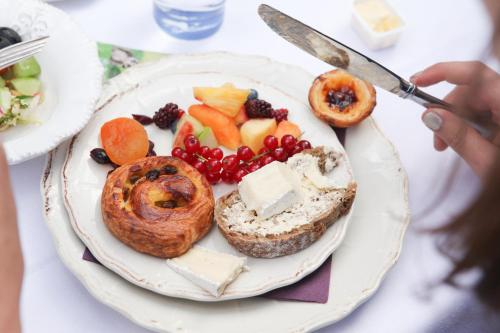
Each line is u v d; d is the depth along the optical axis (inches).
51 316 21.2
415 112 27.2
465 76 25.0
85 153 23.6
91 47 25.2
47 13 25.8
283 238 21.4
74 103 24.0
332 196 22.7
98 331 21.1
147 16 28.8
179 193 22.5
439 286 22.2
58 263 22.2
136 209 21.8
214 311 20.7
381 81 23.5
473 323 21.5
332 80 25.9
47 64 25.5
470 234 17.6
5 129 24.1
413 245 23.3
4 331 14.7
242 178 22.8
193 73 26.3
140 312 20.3
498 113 21.3
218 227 22.2
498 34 17.3
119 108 25.1
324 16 29.7
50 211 22.3
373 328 21.6
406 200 23.6
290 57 28.6
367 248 22.5
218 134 24.9
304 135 25.2
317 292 21.2
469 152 22.4
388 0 30.5
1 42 25.1
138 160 23.3
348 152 25.1
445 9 30.5
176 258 21.4
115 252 21.5
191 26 28.0
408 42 29.4
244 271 21.4
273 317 20.7
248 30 29.0
